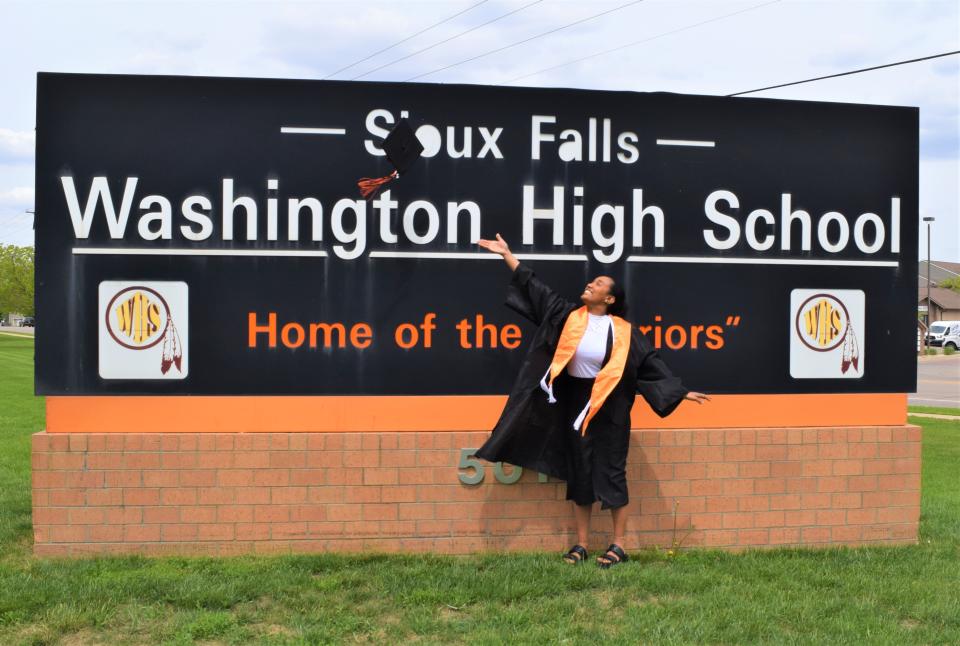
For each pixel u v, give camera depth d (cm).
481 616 516
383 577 574
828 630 506
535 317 619
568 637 487
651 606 536
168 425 625
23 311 7419
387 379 642
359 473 635
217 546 625
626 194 665
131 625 496
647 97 666
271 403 633
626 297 666
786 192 684
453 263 648
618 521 620
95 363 621
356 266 640
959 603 551
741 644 484
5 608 509
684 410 671
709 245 675
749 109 679
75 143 619
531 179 655
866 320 696
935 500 923
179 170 627
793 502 680
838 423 691
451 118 648
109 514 619
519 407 607
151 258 625
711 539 670
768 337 683
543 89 655
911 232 702
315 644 475
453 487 643
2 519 731
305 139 636
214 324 629
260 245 633
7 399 2008
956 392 2823
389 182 641
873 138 695
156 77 624
